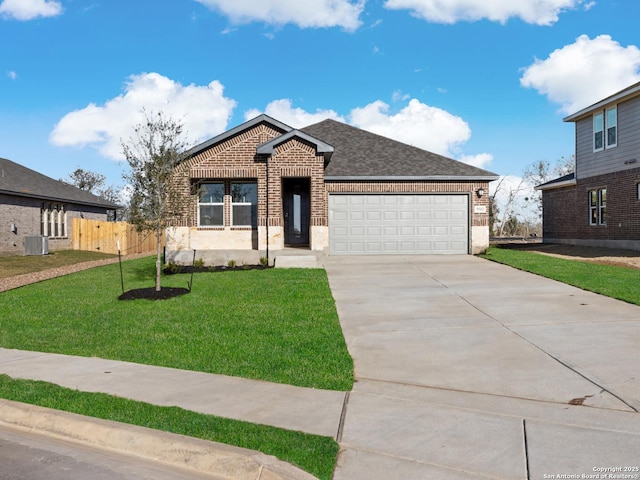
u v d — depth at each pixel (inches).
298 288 505.7
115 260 972.6
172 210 524.4
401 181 815.1
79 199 1250.6
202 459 177.0
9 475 171.3
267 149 716.7
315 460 170.4
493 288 498.9
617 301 424.2
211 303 444.1
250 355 294.8
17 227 1020.5
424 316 388.2
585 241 1023.0
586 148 1013.2
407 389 240.4
